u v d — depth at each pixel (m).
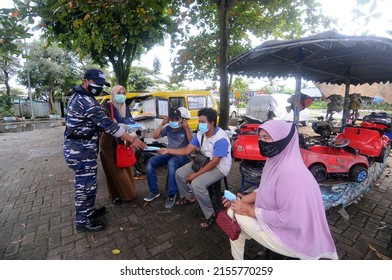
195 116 7.62
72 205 3.54
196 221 3.03
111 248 2.51
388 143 4.24
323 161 2.93
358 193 3.28
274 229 1.56
